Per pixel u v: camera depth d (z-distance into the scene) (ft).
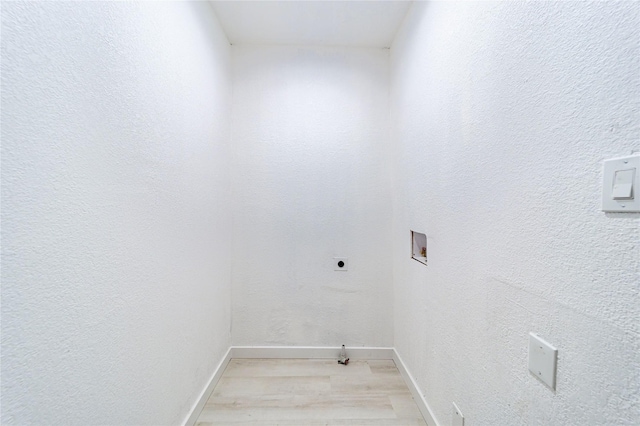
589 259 1.73
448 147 3.67
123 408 2.70
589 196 1.73
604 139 1.63
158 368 3.32
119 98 2.68
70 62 2.14
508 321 2.50
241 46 6.39
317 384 5.33
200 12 4.64
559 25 1.94
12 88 1.74
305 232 6.41
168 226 3.57
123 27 2.74
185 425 4.01
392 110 6.30
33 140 1.86
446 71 3.73
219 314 5.56
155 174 3.28
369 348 6.36
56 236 2.02
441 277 3.90
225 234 5.93
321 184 6.42
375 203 6.41
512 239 2.45
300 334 6.40
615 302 1.58
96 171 2.39
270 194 6.40
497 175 2.66
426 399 4.42
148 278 3.13
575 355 1.83
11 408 1.73
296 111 6.40
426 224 4.44
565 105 1.89
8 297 1.72
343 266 6.41
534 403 2.18
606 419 1.63
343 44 6.38
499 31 2.61
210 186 5.06
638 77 1.46
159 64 3.38
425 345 4.48
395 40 6.07
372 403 4.78
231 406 4.69
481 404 2.91
